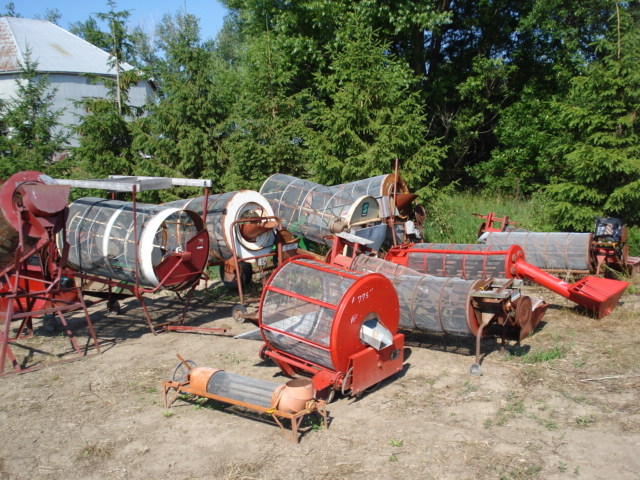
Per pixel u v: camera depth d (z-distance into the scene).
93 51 32.56
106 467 5.16
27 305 9.18
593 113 13.90
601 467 4.82
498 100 23.42
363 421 5.90
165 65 15.95
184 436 5.70
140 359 8.16
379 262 9.04
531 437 5.41
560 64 21.72
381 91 15.77
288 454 5.26
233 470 5.00
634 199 13.32
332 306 6.16
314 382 6.13
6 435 5.85
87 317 8.55
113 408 6.44
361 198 11.70
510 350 7.97
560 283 9.20
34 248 8.11
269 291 6.82
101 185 8.73
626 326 8.79
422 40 22.03
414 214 14.87
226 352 8.37
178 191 15.52
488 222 13.32
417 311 7.64
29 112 15.01
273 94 16.16
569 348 7.90
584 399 6.22
